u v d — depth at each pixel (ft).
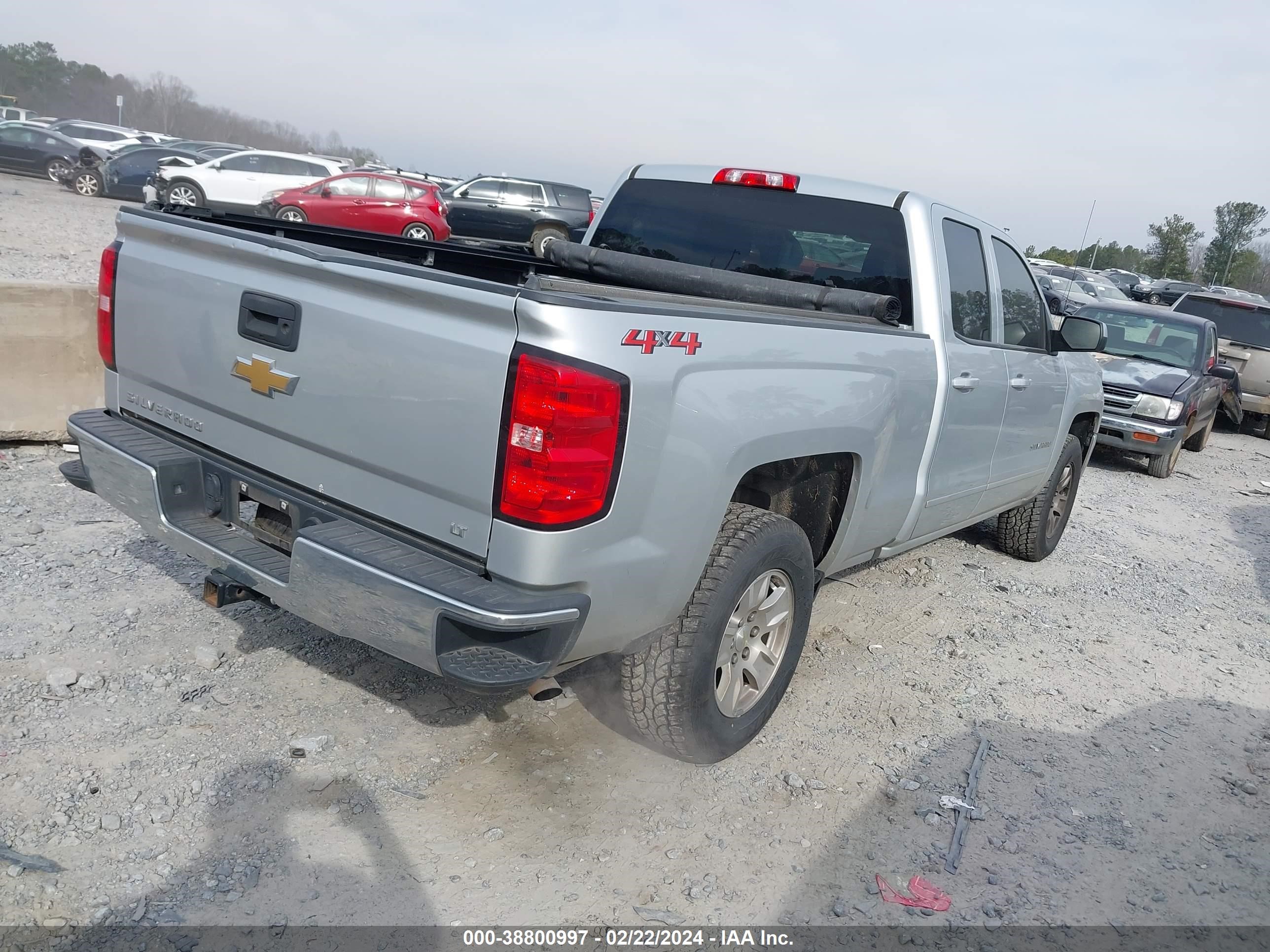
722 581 10.05
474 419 8.09
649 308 8.48
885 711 13.38
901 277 13.51
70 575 13.94
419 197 66.74
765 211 14.49
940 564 20.33
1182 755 13.33
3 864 8.37
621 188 15.72
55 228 56.80
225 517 10.41
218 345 9.97
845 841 10.34
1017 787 11.90
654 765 11.21
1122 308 39.88
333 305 8.90
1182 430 33.73
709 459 9.17
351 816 9.62
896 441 12.74
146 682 11.43
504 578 8.20
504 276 14.64
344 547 8.48
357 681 12.04
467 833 9.62
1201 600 20.68
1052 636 17.16
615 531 8.50
